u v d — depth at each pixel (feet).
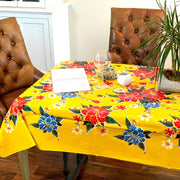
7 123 4.59
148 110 4.39
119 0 9.95
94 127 4.38
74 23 10.85
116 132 4.35
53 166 6.54
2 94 6.82
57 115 4.49
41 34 10.00
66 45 11.16
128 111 4.36
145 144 4.29
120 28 7.31
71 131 4.54
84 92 5.05
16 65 7.09
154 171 6.37
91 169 6.44
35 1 9.68
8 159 6.75
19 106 4.59
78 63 6.56
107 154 4.58
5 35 6.88
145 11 7.13
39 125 4.65
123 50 7.33
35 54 10.47
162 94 4.94
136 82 5.48
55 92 5.01
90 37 10.95
